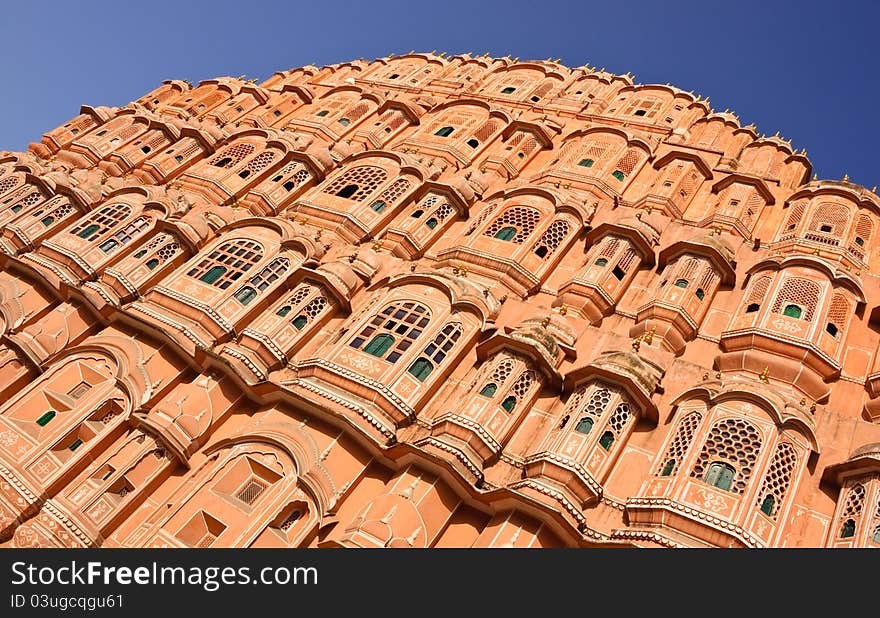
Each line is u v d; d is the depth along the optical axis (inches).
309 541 664.4
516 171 1257.4
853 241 961.5
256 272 911.7
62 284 940.0
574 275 928.3
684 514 619.8
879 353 810.2
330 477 696.4
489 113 1387.8
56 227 1075.3
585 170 1173.1
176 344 825.5
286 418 757.9
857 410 755.4
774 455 653.9
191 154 1347.2
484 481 699.4
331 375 774.5
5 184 1189.1
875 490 619.8
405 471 700.0
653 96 1480.1
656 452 709.9
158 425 759.1
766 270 879.1
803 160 1289.4
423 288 869.8
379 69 1811.0
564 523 629.9
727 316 872.9
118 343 847.1
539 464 682.8
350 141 1411.2
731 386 698.2
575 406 731.4
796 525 641.6
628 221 971.9
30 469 732.0
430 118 1429.6
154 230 1019.9
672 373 780.6
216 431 786.8
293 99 1627.7
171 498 714.2
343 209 1088.2
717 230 1011.9
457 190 1090.1
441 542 675.4
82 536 693.9
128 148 1373.0
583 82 1614.2
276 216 1120.2
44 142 1453.0
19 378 862.5
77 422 775.1
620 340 827.4
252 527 653.9
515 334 786.2
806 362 767.1
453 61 1786.4
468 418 724.0
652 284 927.0
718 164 1223.5
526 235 993.5
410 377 773.3
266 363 825.5
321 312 887.7
